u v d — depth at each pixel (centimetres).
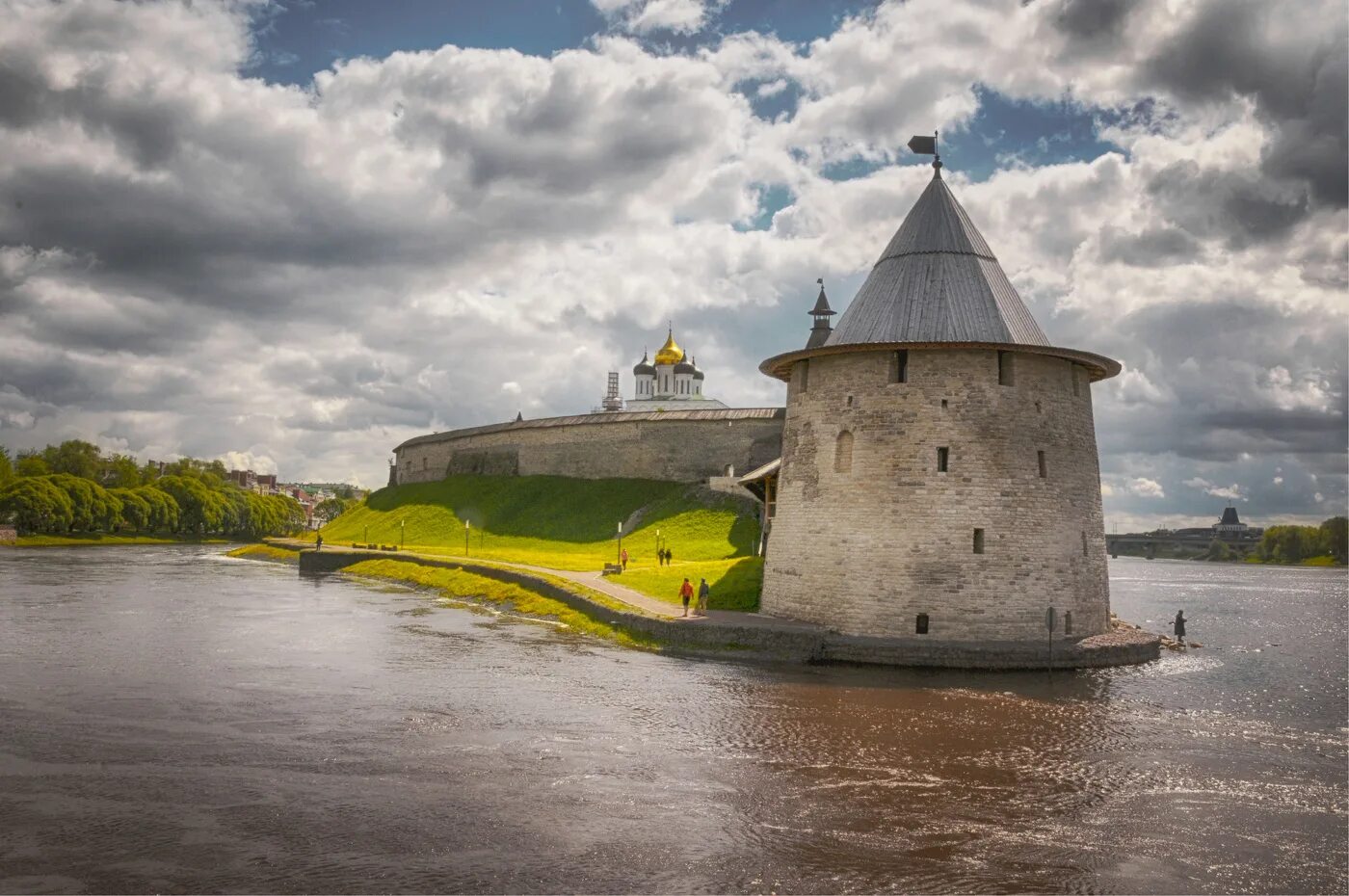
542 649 3438
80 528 13012
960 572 3375
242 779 1858
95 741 2116
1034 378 3566
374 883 1408
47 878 1412
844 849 1555
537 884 1409
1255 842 1611
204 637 3691
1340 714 2611
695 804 1747
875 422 3522
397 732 2212
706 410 9050
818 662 3225
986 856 1538
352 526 11100
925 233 3862
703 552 7131
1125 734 2312
